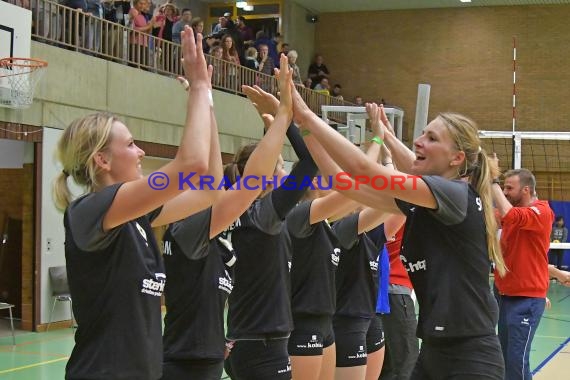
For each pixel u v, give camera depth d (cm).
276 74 339
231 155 1673
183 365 342
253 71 1834
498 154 2333
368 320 529
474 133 321
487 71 2494
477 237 307
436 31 2555
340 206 438
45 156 1152
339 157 296
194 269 343
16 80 1032
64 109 1189
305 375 461
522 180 601
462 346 307
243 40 1938
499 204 567
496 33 2486
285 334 409
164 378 344
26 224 1161
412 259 317
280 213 394
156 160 1446
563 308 1588
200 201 313
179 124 1498
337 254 479
